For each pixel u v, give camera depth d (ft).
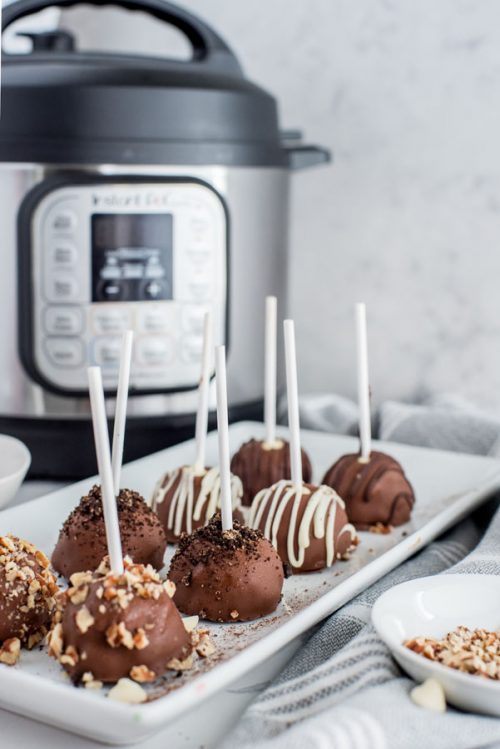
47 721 1.94
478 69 3.82
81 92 3.01
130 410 3.18
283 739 1.73
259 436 3.42
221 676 1.90
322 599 2.25
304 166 3.46
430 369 4.09
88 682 1.94
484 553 2.46
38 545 2.68
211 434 3.36
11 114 3.02
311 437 3.51
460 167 3.91
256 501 2.69
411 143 3.98
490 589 2.23
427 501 3.09
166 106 3.07
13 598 2.10
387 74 3.98
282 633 2.09
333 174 4.15
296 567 2.58
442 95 3.90
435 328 4.06
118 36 4.46
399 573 2.54
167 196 3.10
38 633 2.14
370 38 4.00
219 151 3.15
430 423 3.60
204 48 3.39
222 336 3.28
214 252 3.20
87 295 3.09
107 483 1.97
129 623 1.94
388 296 4.12
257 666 2.18
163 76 3.12
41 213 3.05
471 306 3.98
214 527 2.38
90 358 3.12
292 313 4.33
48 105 3.01
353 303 4.19
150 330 3.14
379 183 4.07
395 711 1.80
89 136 3.03
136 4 3.31
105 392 3.14
